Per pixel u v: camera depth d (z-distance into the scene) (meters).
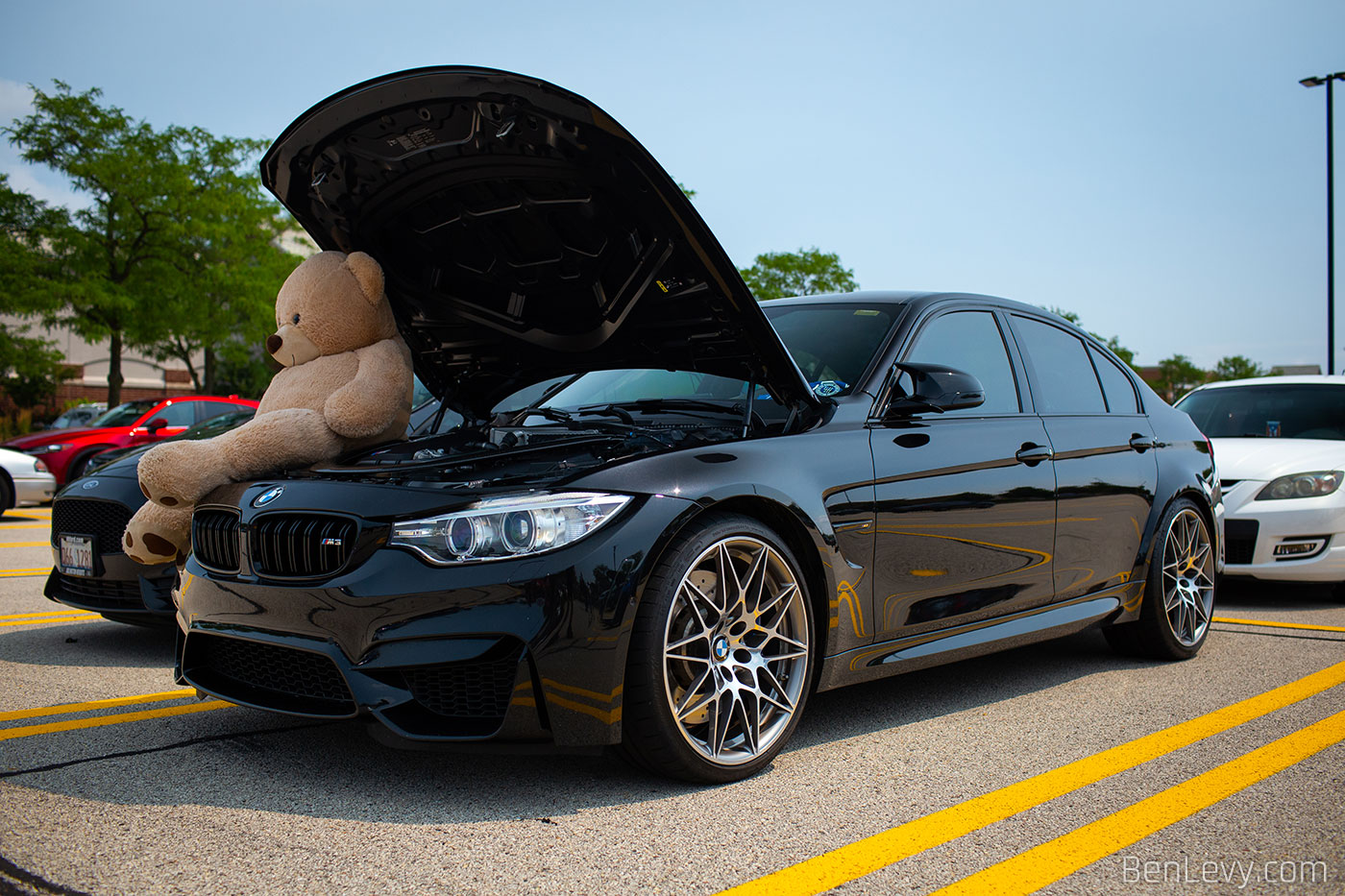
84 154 20.56
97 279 20.61
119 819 2.30
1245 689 3.73
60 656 4.22
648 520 2.46
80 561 4.16
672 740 2.49
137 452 4.54
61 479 12.10
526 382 4.11
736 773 2.63
